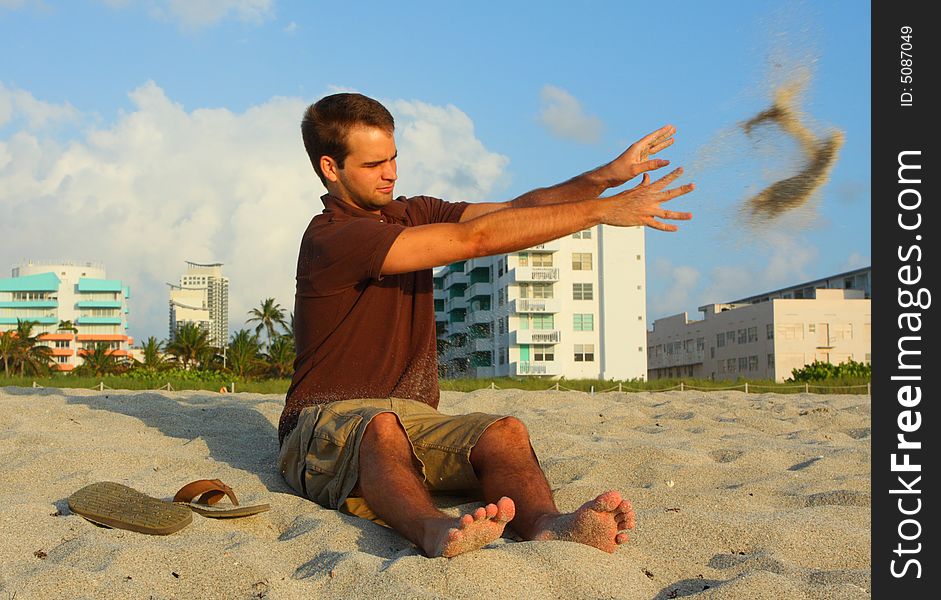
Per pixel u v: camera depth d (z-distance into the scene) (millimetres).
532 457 3283
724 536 3199
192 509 3418
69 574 2592
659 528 3242
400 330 3672
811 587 2604
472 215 3986
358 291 3580
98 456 4430
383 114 3582
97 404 6449
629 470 4609
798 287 68375
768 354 53594
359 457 3229
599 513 2801
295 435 3631
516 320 52250
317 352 3615
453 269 62125
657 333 70938
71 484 3967
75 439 4988
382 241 3266
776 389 14844
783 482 4387
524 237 3111
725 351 59281
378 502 3086
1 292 104812
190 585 2639
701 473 4531
